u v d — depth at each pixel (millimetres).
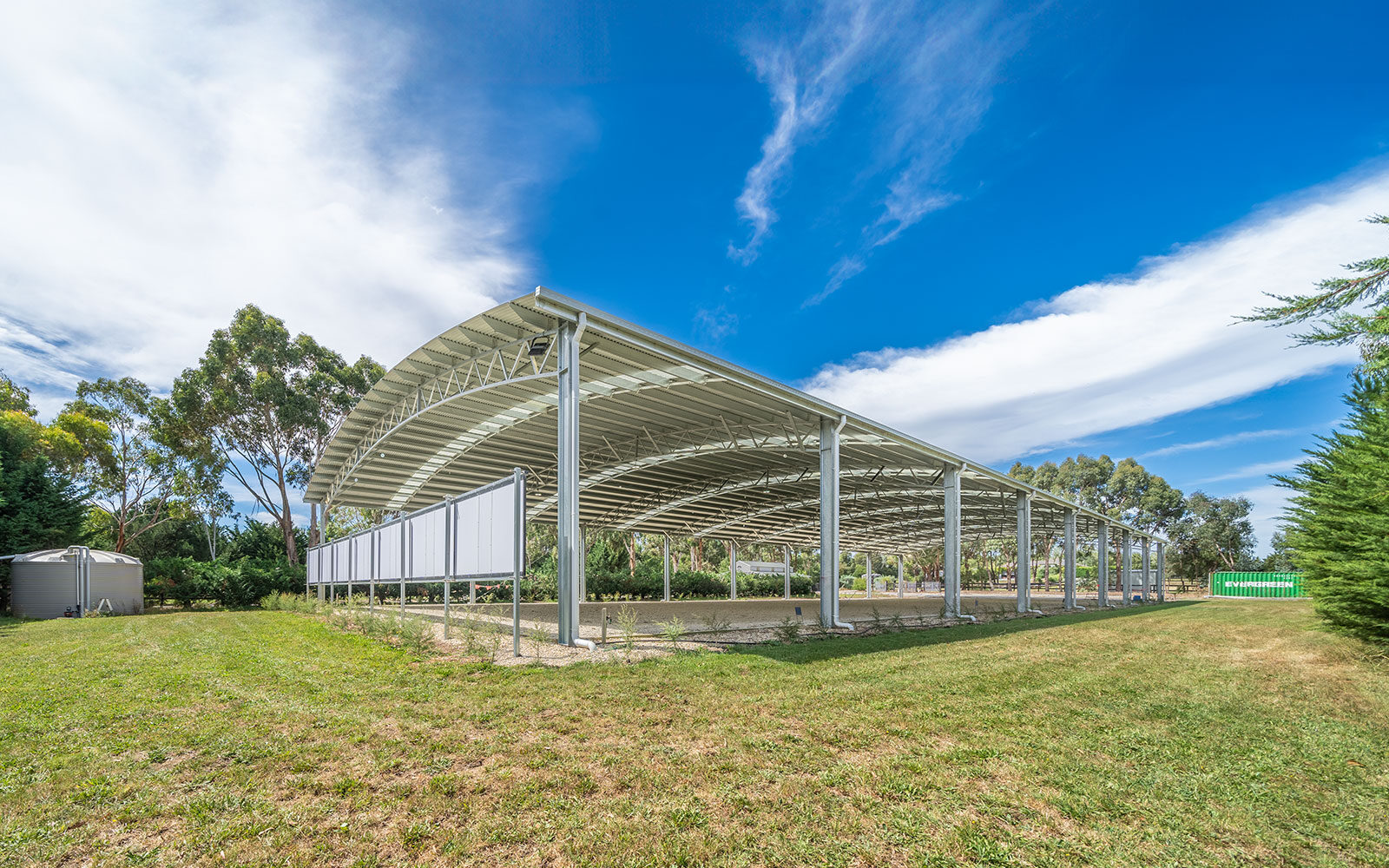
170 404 32969
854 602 40625
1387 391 10906
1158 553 43156
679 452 23922
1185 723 6391
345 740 5328
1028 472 79938
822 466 18344
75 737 5418
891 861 3426
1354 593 11719
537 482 27891
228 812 3902
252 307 34375
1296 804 4324
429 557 13633
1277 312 6082
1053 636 14781
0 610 23781
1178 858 3539
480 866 3297
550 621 18828
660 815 3924
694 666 9273
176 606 27562
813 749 5266
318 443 36625
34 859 3305
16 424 27500
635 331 13312
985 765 4953
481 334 14977
